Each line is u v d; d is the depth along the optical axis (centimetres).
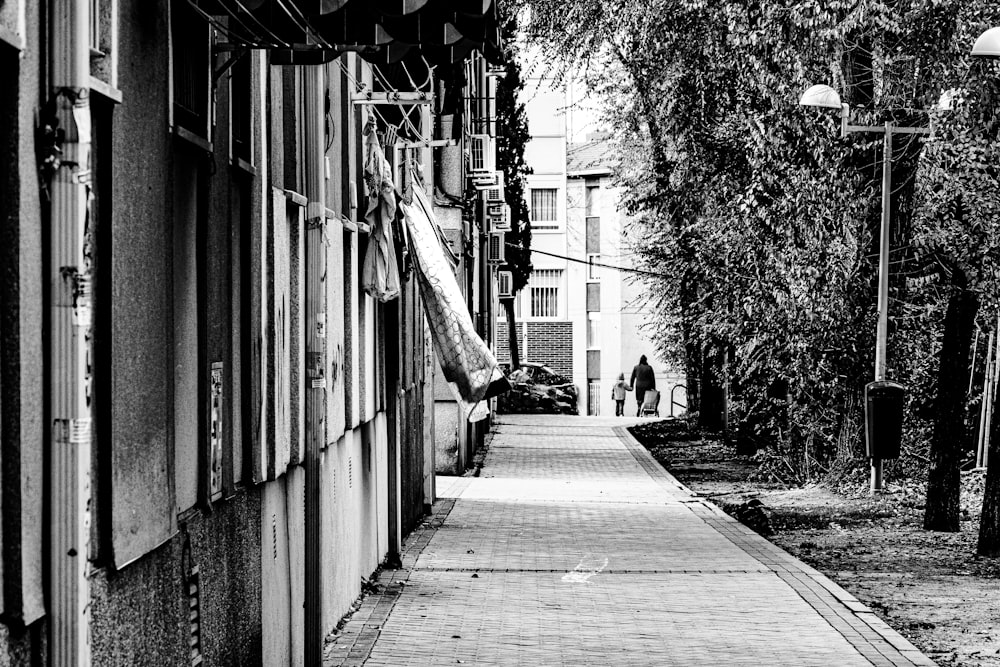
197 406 703
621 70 2966
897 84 2170
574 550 1764
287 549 959
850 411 2633
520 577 1512
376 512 1494
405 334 1850
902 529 2064
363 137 1389
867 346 2509
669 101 2689
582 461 3625
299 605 1009
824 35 2125
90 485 477
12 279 432
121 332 558
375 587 1382
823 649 1112
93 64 524
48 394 457
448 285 1502
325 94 1140
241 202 817
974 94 1881
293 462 963
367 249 1394
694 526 2088
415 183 1725
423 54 875
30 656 446
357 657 1055
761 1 2238
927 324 2520
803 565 1628
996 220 1897
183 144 670
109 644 535
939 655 1120
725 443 4206
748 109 2434
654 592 1410
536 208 7569
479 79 4009
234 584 772
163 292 621
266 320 857
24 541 438
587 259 7525
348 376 1264
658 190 3300
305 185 980
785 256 2455
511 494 2658
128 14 569
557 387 6500
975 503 2395
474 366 1492
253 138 829
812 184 2366
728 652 1096
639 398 6744
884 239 2364
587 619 1245
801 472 2844
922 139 2062
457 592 1396
